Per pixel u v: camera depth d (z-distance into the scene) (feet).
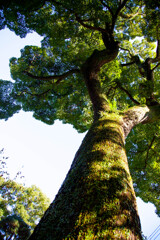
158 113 18.86
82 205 4.77
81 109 33.94
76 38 28.58
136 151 33.96
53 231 4.29
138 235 4.56
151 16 21.91
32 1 17.21
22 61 30.76
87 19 21.12
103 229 4.02
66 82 31.09
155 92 31.94
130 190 6.07
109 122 11.56
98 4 18.35
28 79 31.83
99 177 5.87
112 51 19.33
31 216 54.29
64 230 4.15
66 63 30.12
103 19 19.07
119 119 12.75
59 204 5.37
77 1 17.97
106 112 13.76
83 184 5.67
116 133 9.81
